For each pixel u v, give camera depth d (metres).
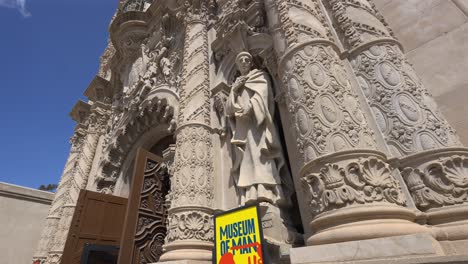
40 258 8.86
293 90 2.71
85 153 10.20
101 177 8.24
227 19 5.32
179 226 3.67
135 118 8.03
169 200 4.76
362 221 1.79
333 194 1.96
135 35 10.22
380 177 1.98
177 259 3.30
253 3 5.07
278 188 3.36
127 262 4.73
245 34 4.93
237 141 3.89
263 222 3.07
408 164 2.14
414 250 1.48
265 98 3.90
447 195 1.90
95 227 6.73
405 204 1.97
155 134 8.03
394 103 2.45
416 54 3.10
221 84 5.05
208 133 4.64
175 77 7.22
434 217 1.89
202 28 6.21
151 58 8.72
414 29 3.25
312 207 2.13
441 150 2.04
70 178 10.77
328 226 1.93
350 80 2.79
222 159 4.46
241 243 1.77
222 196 4.08
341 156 2.08
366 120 2.47
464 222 1.76
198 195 3.93
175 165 4.44
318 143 2.25
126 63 10.77
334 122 2.29
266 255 1.60
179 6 7.93
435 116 2.28
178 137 4.74
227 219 1.94
